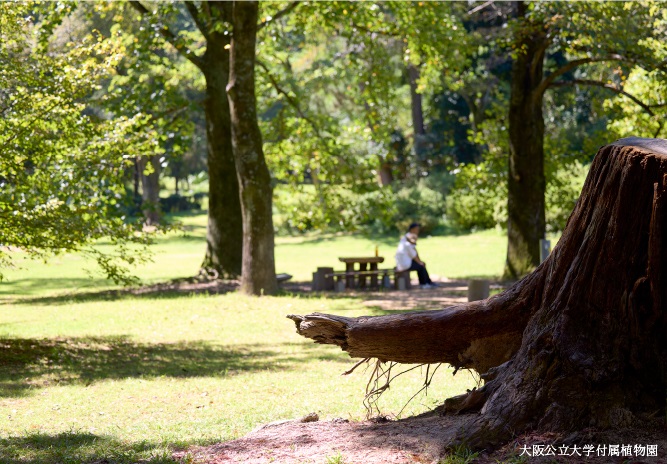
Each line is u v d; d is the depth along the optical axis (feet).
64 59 47.44
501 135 96.32
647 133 84.84
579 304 20.12
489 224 159.33
